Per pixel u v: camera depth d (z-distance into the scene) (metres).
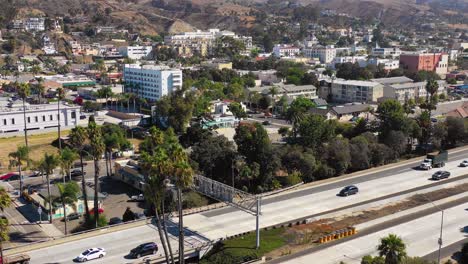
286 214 100.38
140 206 114.94
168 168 70.75
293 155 127.06
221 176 127.38
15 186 130.00
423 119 161.38
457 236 89.62
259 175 123.69
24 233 99.50
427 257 80.94
